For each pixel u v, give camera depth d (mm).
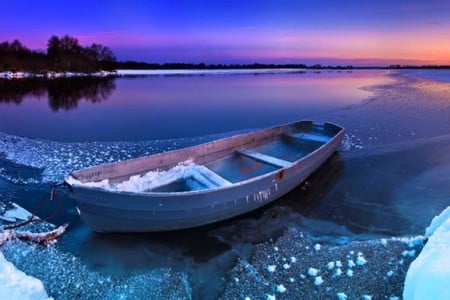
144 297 3688
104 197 4219
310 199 6031
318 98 20156
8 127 12062
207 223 4934
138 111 15867
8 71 51625
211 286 3871
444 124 11812
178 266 4219
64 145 9594
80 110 16156
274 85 30922
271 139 8008
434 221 4602
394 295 3629
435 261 3396
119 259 4320
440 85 28984
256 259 4344
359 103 17500
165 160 5797
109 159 8234
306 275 4004
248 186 4926
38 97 21328
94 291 3760
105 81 38875
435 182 6781
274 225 5164
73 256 4352
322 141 7688
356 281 3863
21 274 3834
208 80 40438
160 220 4512
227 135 11078
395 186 6609
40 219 5145
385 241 4660
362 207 5762
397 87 27094
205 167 5910
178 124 12875
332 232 4992
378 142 9648
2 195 5984
